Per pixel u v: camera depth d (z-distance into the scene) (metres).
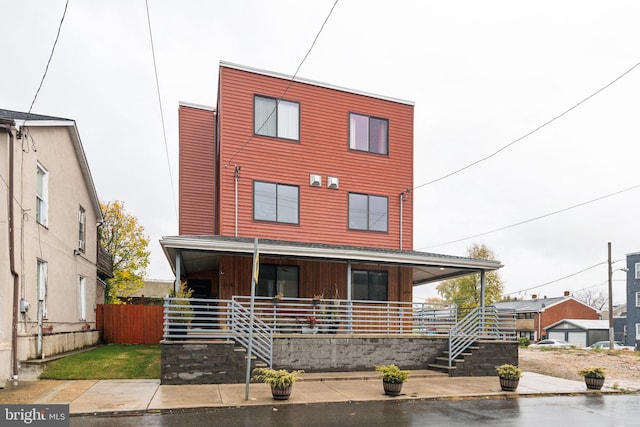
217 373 11.28
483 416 8.66
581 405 10.05
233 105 16.41
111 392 9.77
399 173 18.67
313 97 17.62
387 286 16.78
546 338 50.91
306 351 12.66
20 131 11.11
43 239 12.53
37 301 12.15
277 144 16.84
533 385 12.53
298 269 15.68
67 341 14.41
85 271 17.34
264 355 12.08
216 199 18.44
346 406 9.30
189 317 12.06
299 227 16.75
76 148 15.55
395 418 8.32
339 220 17.39
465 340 14.23
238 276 14.87
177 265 12.47
